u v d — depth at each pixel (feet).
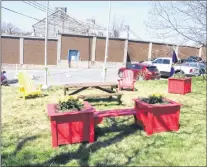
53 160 13.82
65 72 81.87
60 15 144.36
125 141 16.46
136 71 58.75
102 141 16.43
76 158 14.08
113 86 31.45
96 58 105.81
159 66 68.80
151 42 115.24
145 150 15.15
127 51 111.75
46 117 21.93
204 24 30.32
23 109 24.63
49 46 100.89
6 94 32.53
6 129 18.70
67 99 16.42
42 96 31.24
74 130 15.84
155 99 18.34
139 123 19.04
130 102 28.60
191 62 69.05
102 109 25.17
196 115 22.68
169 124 18.26
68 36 101.24
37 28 144.66
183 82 33.53
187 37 31.71
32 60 99.55
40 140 16.63
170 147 15.61
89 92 34.14
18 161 13.62
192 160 14.03
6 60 97.04
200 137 17.24
